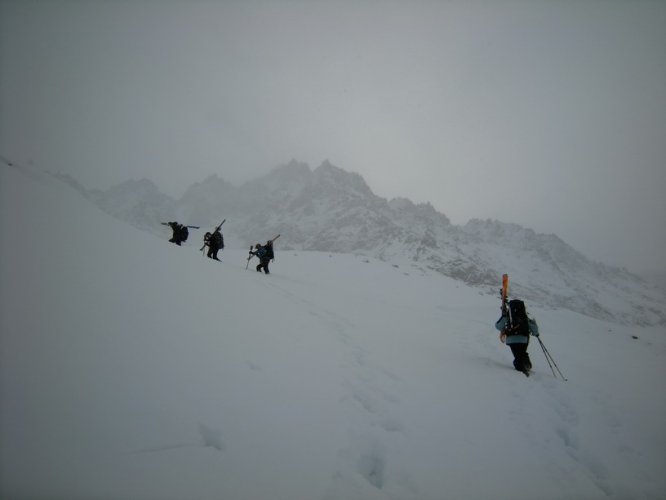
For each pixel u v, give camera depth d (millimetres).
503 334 8094
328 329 7934
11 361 2785
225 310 6367
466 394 5848
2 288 3709
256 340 5543
